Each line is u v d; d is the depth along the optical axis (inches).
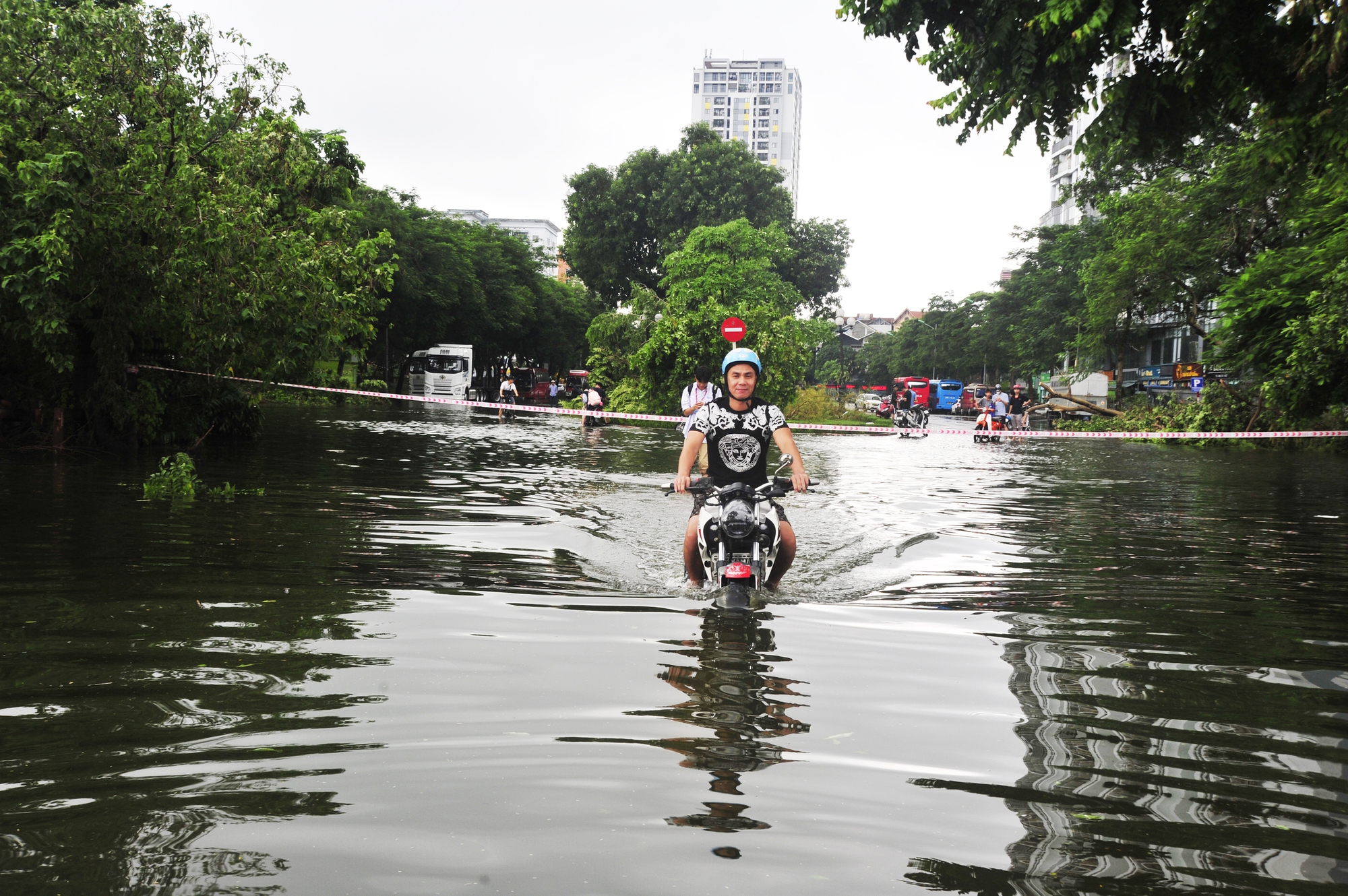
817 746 110.3
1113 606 200.5
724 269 1790.1
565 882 76.5
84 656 144.2
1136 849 85.5
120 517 295.9
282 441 663.1
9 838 83.6
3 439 519.5
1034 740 114.8
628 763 103.1
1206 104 402.6
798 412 1581.0
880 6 403.2
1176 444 1055.0
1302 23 373.7
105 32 565.3
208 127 630.5
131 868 78.3
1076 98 392.2
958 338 3577.8
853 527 322.3
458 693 128.2
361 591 196.2
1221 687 140.3
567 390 2859.3
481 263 2210.9
